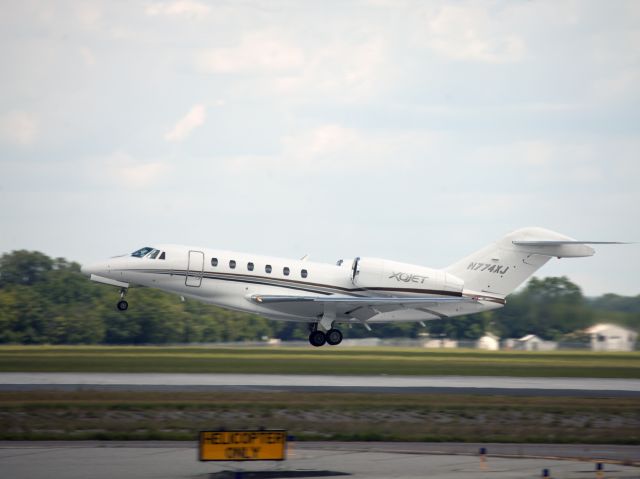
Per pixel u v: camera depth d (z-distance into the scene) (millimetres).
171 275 150875
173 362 149125
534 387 119562
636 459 71750
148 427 81500
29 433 76875
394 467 67000
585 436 82750
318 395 102375
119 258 152250
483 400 102750
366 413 91062
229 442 62438
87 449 71438
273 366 145000
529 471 66000
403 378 129000
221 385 111375
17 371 126500
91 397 96500
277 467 66688
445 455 71875
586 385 124812
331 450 73438
